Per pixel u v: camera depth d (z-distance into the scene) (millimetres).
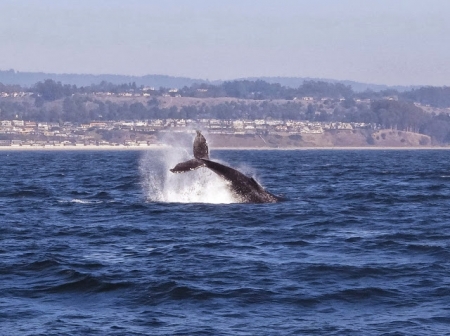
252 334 51312
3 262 71875
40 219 104562
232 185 116312
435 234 89312
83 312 56438
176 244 81938
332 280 64750
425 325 52844
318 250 78562
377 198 132875
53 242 84375
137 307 57719
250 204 115125
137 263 71375
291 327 52781
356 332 51594
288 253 76688
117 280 64062
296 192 149500
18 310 56719
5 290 62188
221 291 61062
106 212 111500
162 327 52750
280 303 58250
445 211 113938
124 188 164000
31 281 65062
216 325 53188
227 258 73562
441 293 60469
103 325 53156
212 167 111625
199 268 68875
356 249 79125
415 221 101688
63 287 62812
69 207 119688
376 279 65062
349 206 119062
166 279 64062
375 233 90312
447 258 73750
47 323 53531
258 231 90750
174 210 110250
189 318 54812
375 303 58312
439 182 189500
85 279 64188
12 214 110875
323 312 56250
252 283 63438
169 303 58406
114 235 88875
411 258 74000
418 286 62656
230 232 90000
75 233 90812
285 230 91688
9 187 167875
